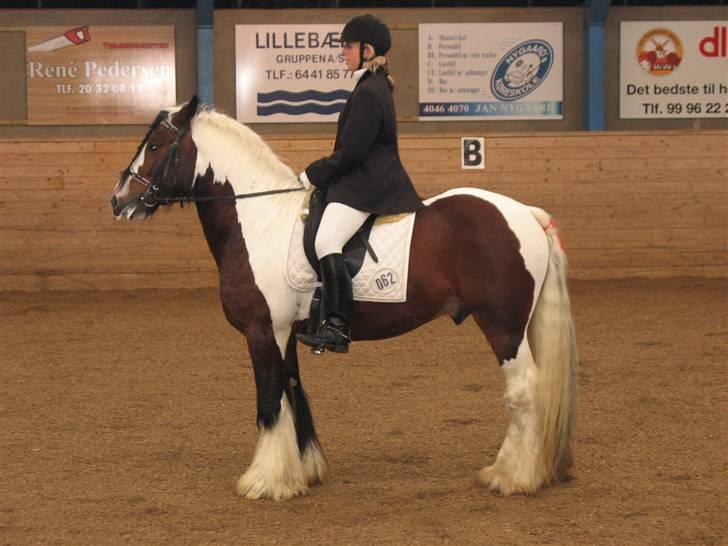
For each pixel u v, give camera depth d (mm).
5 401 10328
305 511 6719
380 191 6965
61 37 21219
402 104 21703
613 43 21766
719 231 19297
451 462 7922
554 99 21812
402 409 9789
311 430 7457
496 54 21656
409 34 21562
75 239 18797
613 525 6305
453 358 12469
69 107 21391
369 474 7617
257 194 7219
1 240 18719
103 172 18719
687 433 8672
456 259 6922
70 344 13664
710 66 21844
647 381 10891
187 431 9070
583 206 19219
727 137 19125
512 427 7000
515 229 6895
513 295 6832
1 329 14891
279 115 21438
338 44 21328
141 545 6090
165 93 21531
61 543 6152
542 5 21812
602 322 14914
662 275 19312
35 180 18688
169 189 7344
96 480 7547
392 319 7047
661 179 19219
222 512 6727
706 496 6887
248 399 10352
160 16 21391
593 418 9281
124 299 17766
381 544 6023
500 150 19172
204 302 17344
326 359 12422
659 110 21906
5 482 7500
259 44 21297
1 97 21281
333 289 6820
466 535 6152
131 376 11562
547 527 6273
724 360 11969
